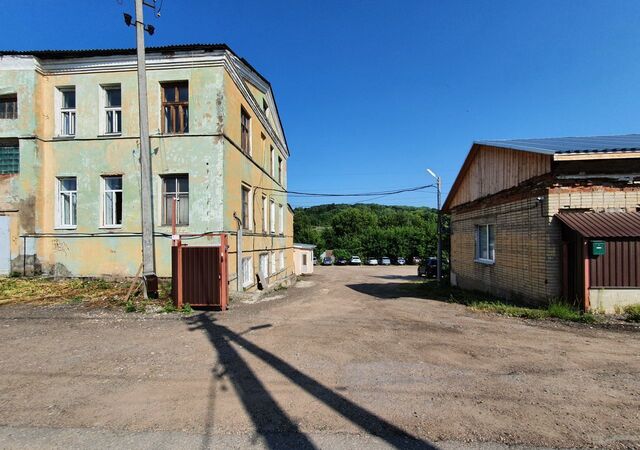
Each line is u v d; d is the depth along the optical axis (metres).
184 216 11.94
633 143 8.92
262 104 17.53
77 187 12.27
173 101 12.20
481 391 3.64
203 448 2.69
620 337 5.71
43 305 8.41
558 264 8.02
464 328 6.37
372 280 25.14
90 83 12.40
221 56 11.73
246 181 14.30
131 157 12.12
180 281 8.38
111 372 4.25
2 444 2.76
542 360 4.58
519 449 2.66
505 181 10.58
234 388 3.77
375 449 2.66
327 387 3.77
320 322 6.90
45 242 12.32
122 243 12.05
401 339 5.62
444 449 2.66
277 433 2.89
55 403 3.46
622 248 7.35
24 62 12.21
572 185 8.05
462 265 14.86
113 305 8.43
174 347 5.23
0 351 5.07
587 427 2.95
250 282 14.34
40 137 12.34
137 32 9.70
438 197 20.33
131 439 2.82
